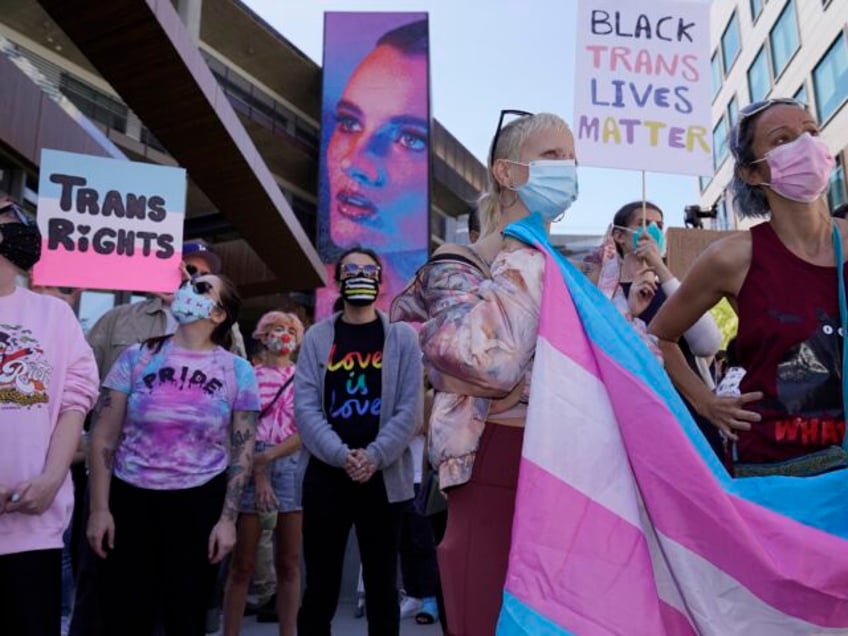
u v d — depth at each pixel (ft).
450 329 5.25
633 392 5.18
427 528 16.81
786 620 4.88
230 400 10.49
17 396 7.84
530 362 5.64
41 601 7.60
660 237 11.66
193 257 14.74
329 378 11.84
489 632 5.26
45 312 8.48
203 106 28.37
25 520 7.67
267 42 95.14
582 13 13.89
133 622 9.46
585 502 4.90
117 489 9.77
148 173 13.50
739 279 6.89
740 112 7.46
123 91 26.76
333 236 100.58
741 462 6.57
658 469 5.04
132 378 10.36
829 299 6.50
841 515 5.67
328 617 10.78
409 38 108.17
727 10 93.25
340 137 103.50
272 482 14.08
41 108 27.27
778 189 6.82
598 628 4.55
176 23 23.95
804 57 70.54
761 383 6.53
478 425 5.57
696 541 4.96
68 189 13.08
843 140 62.59
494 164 6.57
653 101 13.57
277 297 88.17
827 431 6.25
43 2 21.24
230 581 13.44
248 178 36.14
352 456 10.78
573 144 6.47
